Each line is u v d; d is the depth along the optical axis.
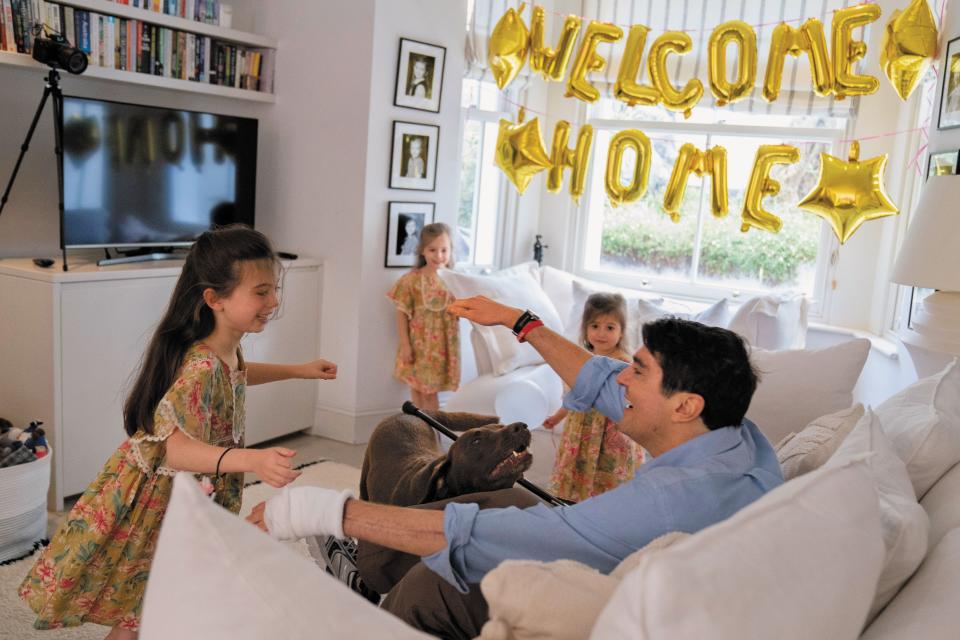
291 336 4.26
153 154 3.75
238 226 1.99
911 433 1.71
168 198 3.84
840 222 3.56
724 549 0.88
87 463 3.38
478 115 5.06
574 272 5.65
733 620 0.80
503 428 1.84
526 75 5.20
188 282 1.92
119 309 3.43
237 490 2.01
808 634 0.88
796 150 3.53
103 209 3.56
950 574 1.18
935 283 2.68
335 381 4.42
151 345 1.91
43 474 2.93
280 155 4.46
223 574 0.91
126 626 1.89
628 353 3.19
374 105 4.18
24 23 3.29
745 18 4.96
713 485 1.30
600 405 1.73
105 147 3.54
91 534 1.84
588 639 1.05
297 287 4.25
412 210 4.45
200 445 1.76
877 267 4.88
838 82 3.34
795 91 4.89
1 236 3.61
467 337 4.67
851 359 2.71
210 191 4.05
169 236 3.87
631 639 0.79
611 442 3.05
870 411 1.77
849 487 1.10
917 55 3.55
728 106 5.03
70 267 3.43
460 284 4.30
